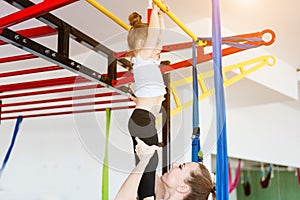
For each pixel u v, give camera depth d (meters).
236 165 4.62
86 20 2.65
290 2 2.50
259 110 4.89
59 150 3.56
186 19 2.70
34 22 2.62
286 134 5.35
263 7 2.57
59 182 3.51
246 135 4.60
